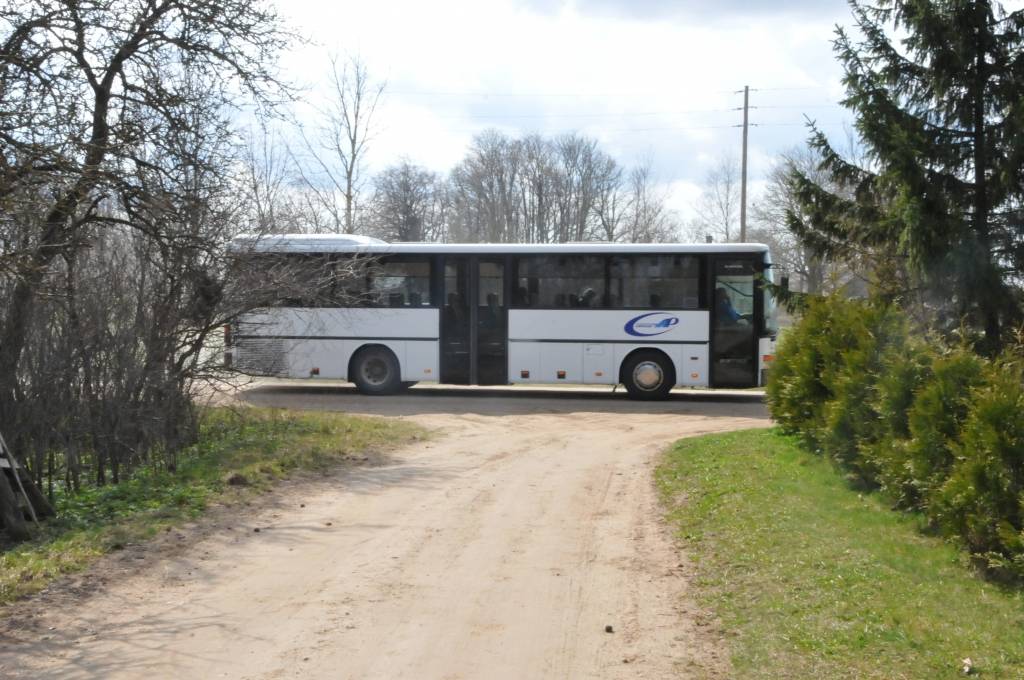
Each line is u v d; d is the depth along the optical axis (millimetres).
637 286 21234
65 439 11570
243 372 14867
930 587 6523
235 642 5980
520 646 5922
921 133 14531
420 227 60062
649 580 7430
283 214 16594
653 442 15648
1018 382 7062
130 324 12648
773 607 6402
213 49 13680
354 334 21859
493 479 12031
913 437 8414
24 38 11656
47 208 10273
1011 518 6660
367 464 13102
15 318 10977
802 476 10773
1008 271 14039
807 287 51375
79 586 7160
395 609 6684
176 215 12547
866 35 15016
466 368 21688
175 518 9453
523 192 61062
